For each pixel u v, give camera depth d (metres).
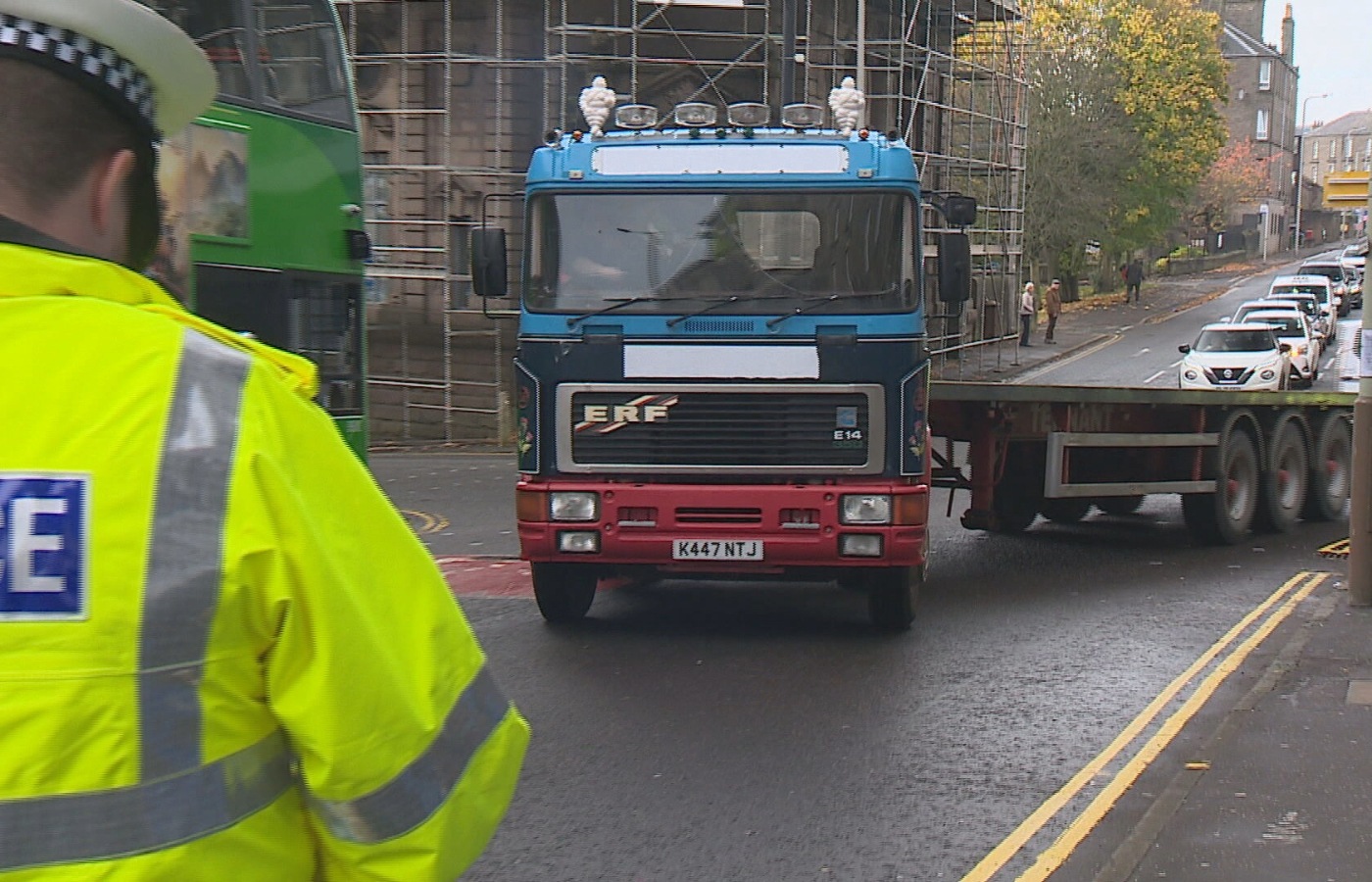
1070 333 62.56
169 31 2.08
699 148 10.71
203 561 1.91
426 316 31.55
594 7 31.47
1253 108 152.75
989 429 13.91
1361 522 12.02
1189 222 112.44
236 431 1.96
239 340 2.11
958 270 10.86
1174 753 7.83
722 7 32.22
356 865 2.08
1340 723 8.20
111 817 1.86
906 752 8.05
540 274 10.70
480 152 31.11
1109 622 11.95
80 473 1.87
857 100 11.18
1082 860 6.23
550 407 10.66
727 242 10.60
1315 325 54.59
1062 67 64.44
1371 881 5.80
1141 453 15.81
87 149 2.03
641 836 6.64
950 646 10.98
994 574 14.63
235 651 1.96
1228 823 6.50
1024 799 7.16
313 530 1.99
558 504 10.61
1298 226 136.75
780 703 9.19
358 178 14.15
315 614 1.98
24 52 1.96
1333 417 19.28
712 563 10.55
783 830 6.73
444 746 2.13
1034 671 10.07
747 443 10.51
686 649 10.88
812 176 10.59
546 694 9.45
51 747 1.83
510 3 30.98
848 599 13.23
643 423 10.56
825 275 10.55
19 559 1.84
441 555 15.78
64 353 1.92
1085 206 64.38
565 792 7.32
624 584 14.08
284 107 13.03
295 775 2.07
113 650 1.86
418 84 31.28
